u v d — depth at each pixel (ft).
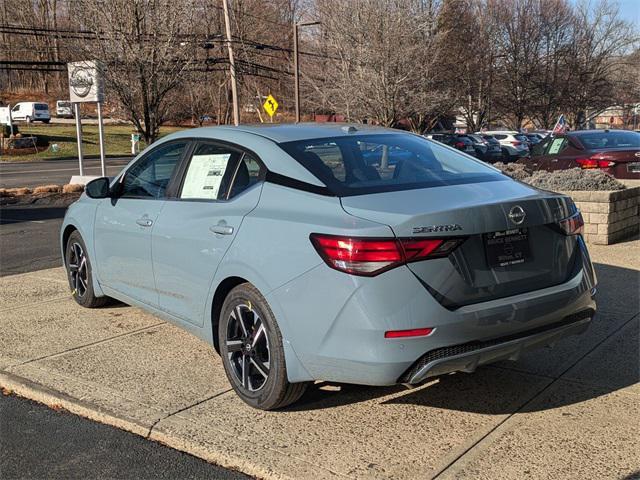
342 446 11.64
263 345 12.98
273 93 173.58
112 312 20.02
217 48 138.00
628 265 23.93
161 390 14.20
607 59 178.91
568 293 12.39
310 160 13.26
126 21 58.08
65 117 223.92
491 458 11.10
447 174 13.73
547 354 15.80
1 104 228.02
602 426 12.12
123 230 17.15
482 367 15.15
